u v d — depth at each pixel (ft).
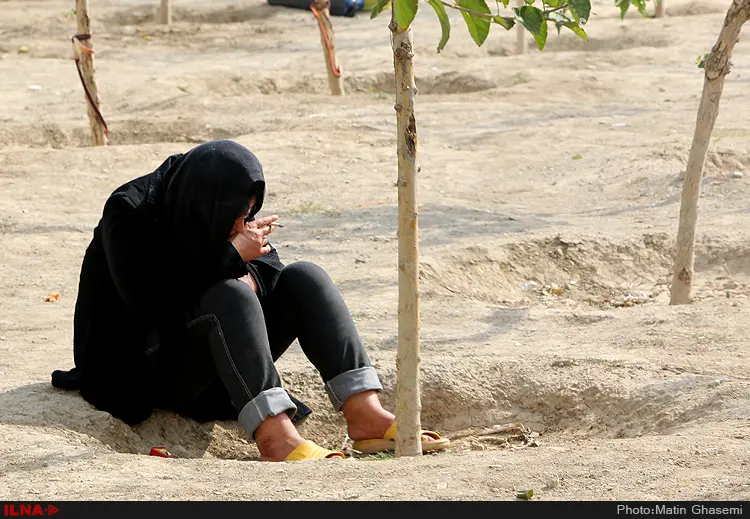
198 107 82.74
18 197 54.90
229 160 23.86
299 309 25.25
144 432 26.00
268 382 23.70
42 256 45.14
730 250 44.27
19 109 81.15
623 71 94.68
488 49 106.22
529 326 34.53
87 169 60.64
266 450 23.59
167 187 24.53
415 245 22.68
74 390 26.84
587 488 19.75
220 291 23.93
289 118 75.61
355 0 129.29
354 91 92.07
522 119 75.56
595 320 34.73
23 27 119.44
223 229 23.77
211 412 27.12
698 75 91.04
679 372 28.40
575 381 28.66
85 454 22.62
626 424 26.73
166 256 24.29
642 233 46.09
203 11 129.08
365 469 21.68
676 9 123.65
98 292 25.18
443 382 29.01
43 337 34.22
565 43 108.88
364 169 61.62
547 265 44.27
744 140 60.75
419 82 91.04
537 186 57.93
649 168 57.57
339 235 47.83
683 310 34.30
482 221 49.01
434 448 24.40
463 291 40.52
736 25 34.24
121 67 99.55
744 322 32.53
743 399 25.66
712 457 21.24
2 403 25.59
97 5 130.00
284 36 117.50
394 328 34.30
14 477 21.17
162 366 25.35
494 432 27.91
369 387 24.99
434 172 60.64
